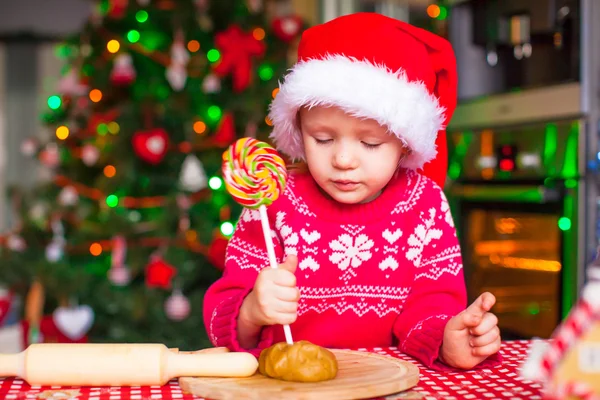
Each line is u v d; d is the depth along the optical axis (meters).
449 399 0.75
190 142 3.05
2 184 5.64
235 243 1.18
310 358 0.79
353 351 0.95
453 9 2.66
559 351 0.60
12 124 5.68
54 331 3.04
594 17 2.16
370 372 0.82
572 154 2.20
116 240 2.95
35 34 5.57
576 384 0.59
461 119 2.66
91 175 3.23
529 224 2.38
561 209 2.21
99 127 3.09
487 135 2.52
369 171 1.01
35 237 3.21
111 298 2.95
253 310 0.91
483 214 2.55
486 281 2.59
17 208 3.29
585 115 2.17
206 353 0.85
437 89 1.20
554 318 2.25
